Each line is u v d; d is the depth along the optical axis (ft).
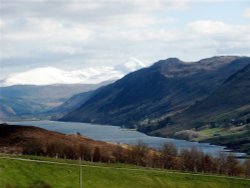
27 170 411.95
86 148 554.87
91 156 541.34
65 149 540.93
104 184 437.99
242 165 622.13
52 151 535.19
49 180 409.28
